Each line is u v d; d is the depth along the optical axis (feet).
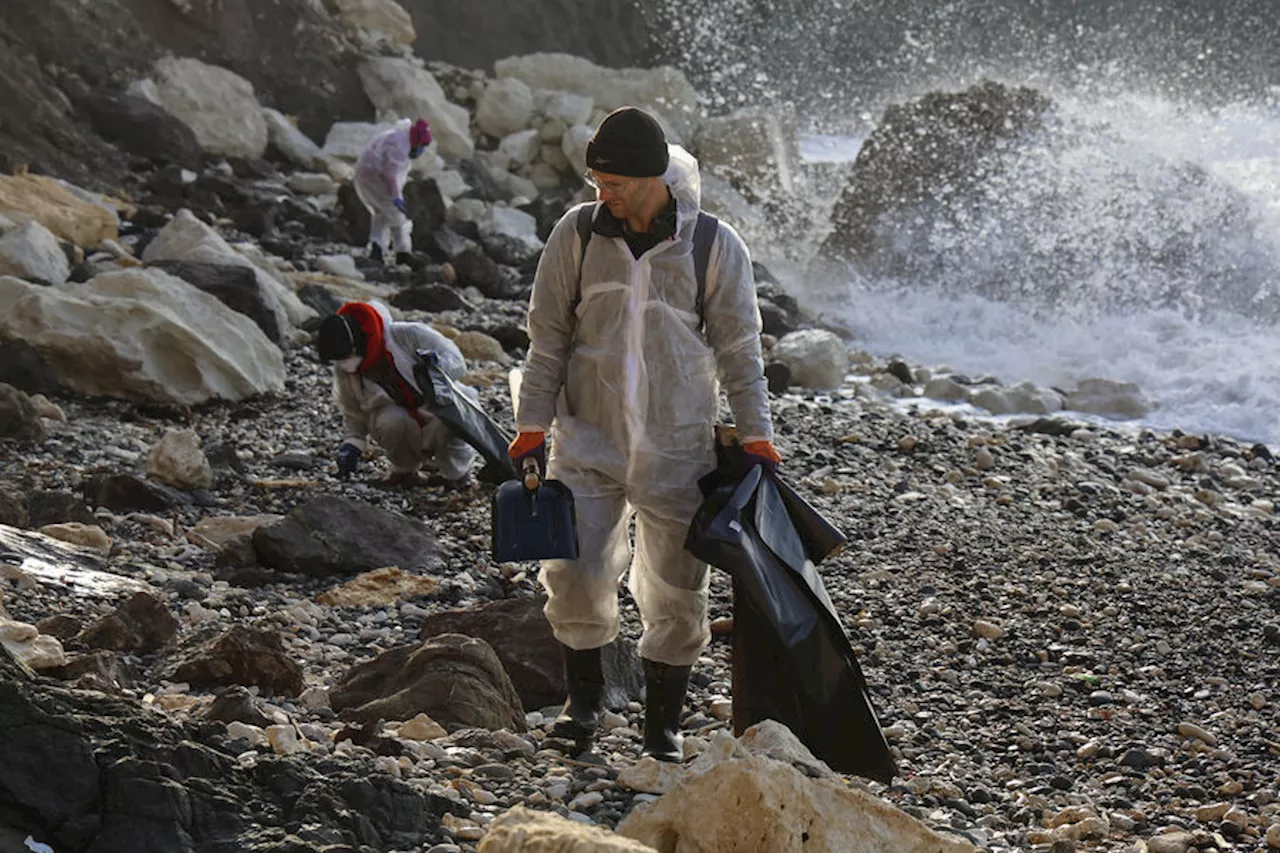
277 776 13.60
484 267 59.67
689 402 16.40
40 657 18.58
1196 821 19.11
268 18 84.43
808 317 63.00
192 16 79.66
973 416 47.03
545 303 16.62
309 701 19.93
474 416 31.78
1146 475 38.99
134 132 68.03
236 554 27.17
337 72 86.43
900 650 25.48
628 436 16.40
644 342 16.19
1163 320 59.67
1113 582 29.73
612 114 15.76
